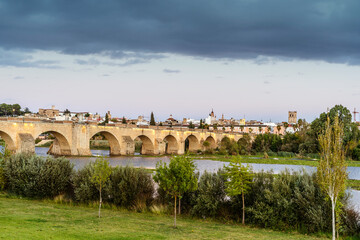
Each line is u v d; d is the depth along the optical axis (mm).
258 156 147375
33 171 40219
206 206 34969
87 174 38938
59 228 24953
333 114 136000
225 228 31078
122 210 36812
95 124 126125
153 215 35188
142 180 38906
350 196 33188
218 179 36719
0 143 110688
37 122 107688
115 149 136875
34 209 32969
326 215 30953
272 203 33000
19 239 20297
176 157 30656
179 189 30078
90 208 36656
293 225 32156
